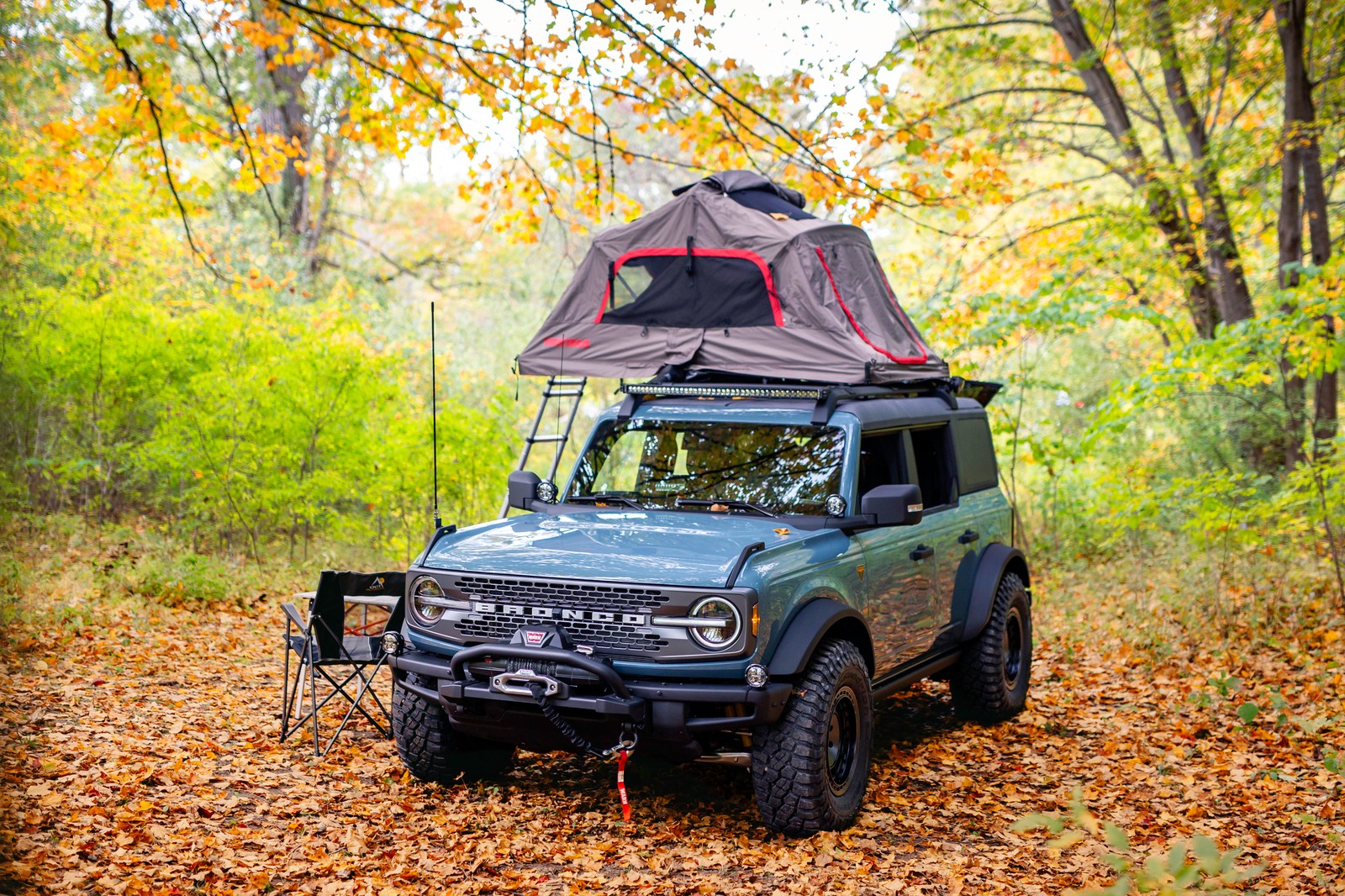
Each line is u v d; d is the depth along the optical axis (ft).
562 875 15.66
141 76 27.53
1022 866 16.61
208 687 25.32
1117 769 21.61
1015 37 53.88
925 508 23.47
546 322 24.13
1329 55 49.88
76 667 25.55
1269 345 34.68
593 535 18.47
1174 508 38.91
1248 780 20.67
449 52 32.22
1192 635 31.99
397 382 44.91
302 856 15.76
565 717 16.74
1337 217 53.26
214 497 39.60
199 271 57.72
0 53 43.34
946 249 58.85
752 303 22.59
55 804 16.39
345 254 83.56
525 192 35.29
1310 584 34.76
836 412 21.22
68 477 40.96
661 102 29.89
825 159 31.07
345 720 21.54
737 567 16.84
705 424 21.84
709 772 20.79
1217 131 59.36
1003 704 24.93
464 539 18.85
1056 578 43.88
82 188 42.22
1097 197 57.88
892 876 16.06
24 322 40.09
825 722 17.28
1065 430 57.31
